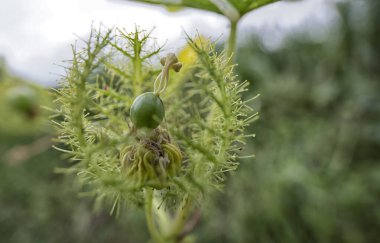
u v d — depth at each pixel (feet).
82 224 0.70
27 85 0.55
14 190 0.77
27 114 0.56
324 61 0.76
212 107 0.26
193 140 0.24
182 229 0.32
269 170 0.65
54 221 0.73
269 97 0.69
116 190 0.24
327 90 0.72
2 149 0.83
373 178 0.67
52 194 0.73
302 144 0.69
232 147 0.25
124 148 0.25
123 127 0.26
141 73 0.27
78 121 0.23
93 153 0.23
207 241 0.64
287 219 0.64
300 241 0.63
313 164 0.69
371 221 0.65
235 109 0.24
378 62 0.76
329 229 0.63
